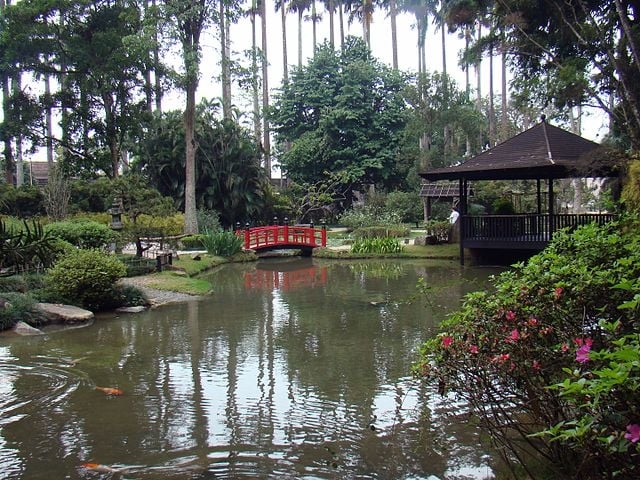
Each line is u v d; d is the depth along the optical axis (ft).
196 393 21.38
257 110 129.29
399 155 110.73
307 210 107.04
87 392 21.61
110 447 16.71
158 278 49.29
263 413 19.21
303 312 37.40
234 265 67.77
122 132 83.15
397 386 21.62
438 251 68.95
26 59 77.00
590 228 14.37
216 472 15.08
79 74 80.23
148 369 24.59
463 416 17.90
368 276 55.36
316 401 20.26
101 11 79.56
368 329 31.65
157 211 59.82
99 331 32.17
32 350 27.99
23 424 18.56
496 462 14.53
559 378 11.78
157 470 15.24
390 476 14.60
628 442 8.23
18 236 25.38
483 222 57.72
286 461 15.65
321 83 117.50
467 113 98.94
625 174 42.80
